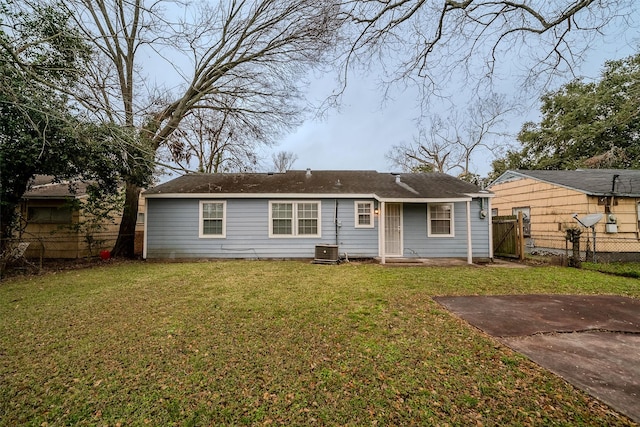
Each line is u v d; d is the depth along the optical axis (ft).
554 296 18.47
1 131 24.63
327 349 11.16
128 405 7.99
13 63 16.55
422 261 33.91
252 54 37.86
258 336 12.41
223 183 40.60
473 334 12.39
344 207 37.17
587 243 31.89
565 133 58.75
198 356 10.69
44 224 38.45
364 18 15.88
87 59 22.44
